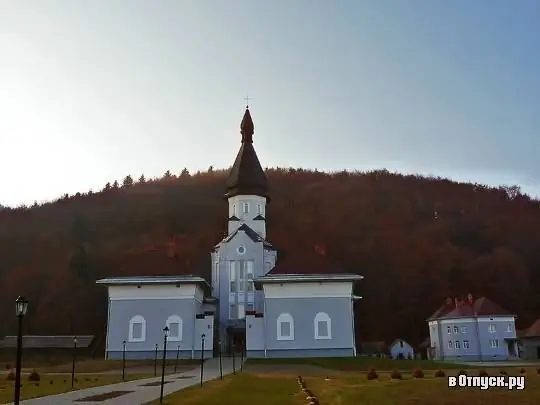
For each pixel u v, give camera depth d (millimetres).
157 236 142625
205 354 64750
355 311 118750
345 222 151625
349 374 45719
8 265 128625
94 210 160875
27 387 35000
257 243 75625
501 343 87250
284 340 63625
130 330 65438
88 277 117375
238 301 73938
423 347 102062
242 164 82500
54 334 104375
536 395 25000
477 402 23594
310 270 65750
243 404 24750
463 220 150500
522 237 141000
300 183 183625
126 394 29641
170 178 190625
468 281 121438
